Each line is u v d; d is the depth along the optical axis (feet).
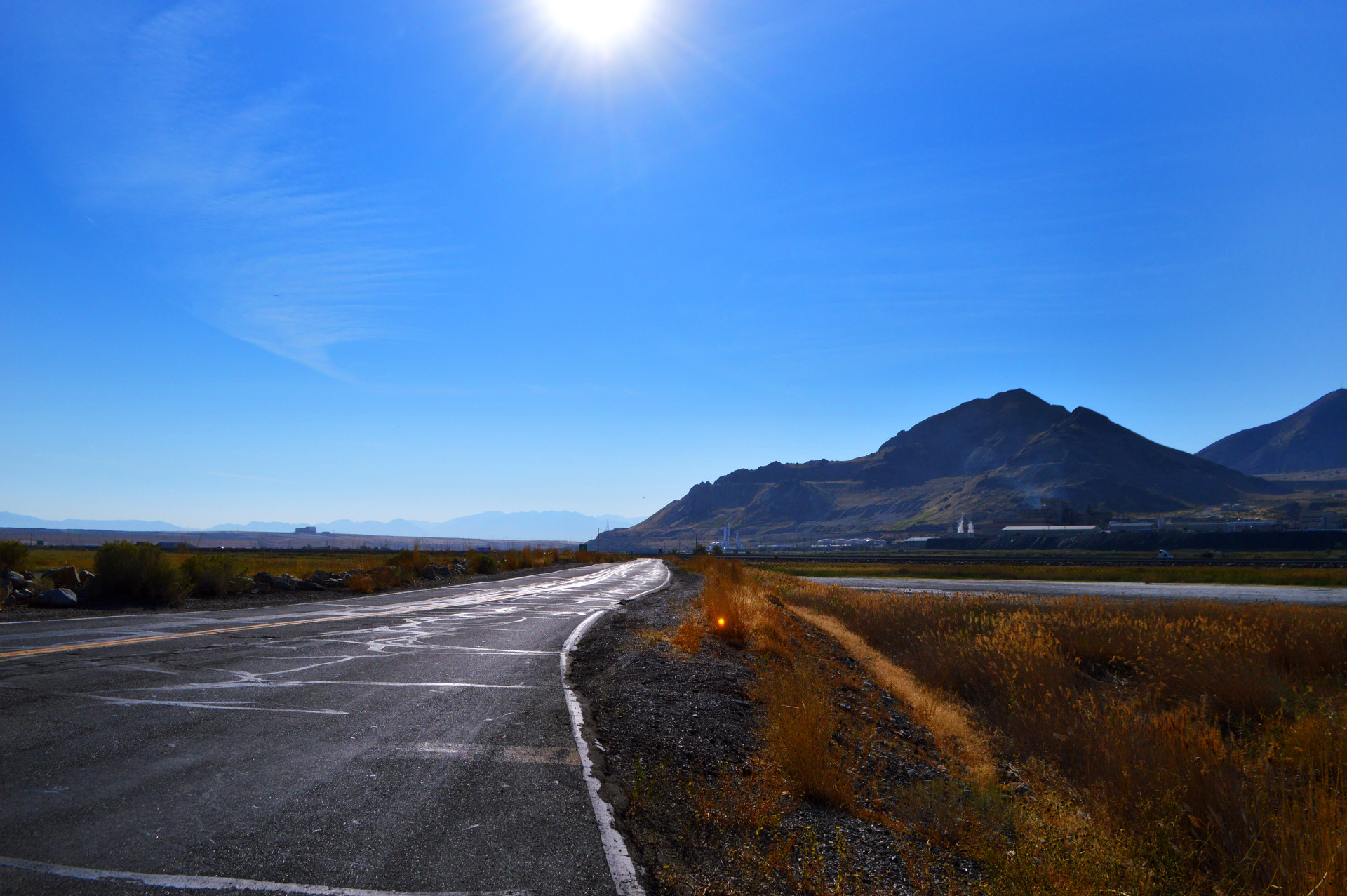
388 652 39.45
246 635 42.27
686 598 91.97
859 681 48.93
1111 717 35.24
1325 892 17.61
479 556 146.61
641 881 14.10
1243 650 51.78
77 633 40.19
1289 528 607.78
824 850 17.49
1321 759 27.76
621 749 23.49
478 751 21.91
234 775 18.71
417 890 13.12
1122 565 282.56
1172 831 20.92
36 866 13.23
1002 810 22.48
